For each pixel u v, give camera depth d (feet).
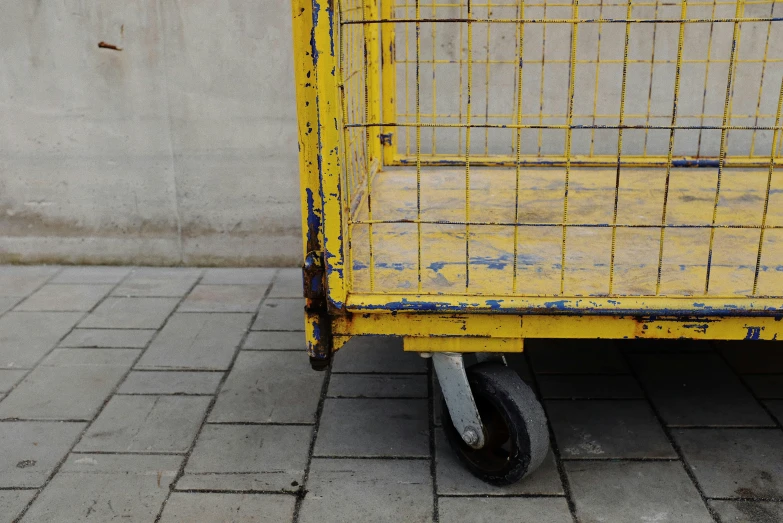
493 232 8.90
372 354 10.98
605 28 12.85
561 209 9.80
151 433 8.96
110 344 11.35
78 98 13.79
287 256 14.67
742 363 10.51
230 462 8.36
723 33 12.73
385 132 12.26
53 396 9.84
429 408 9.45
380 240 8.63
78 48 13.50
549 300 6.73
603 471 8.07
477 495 7.72
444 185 11.19
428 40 13.21
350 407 9.50
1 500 7.73
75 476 8.13
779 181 11.39
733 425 8.93
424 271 7.57
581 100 13.26
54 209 14.52
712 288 7.07
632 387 9.88
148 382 10.21
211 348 11.20
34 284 13.87
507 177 11.75
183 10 13.21
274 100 13.67
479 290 7.02
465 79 13.35
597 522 7.27
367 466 8.25
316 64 6.34
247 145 13.99
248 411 9.45
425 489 7.83
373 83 11.36
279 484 7.95
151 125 13.93
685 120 13.32
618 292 6.95
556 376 10.19
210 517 7.44
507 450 8.05
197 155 14.10
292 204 14.34
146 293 13.41
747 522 7.23
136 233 14.65
